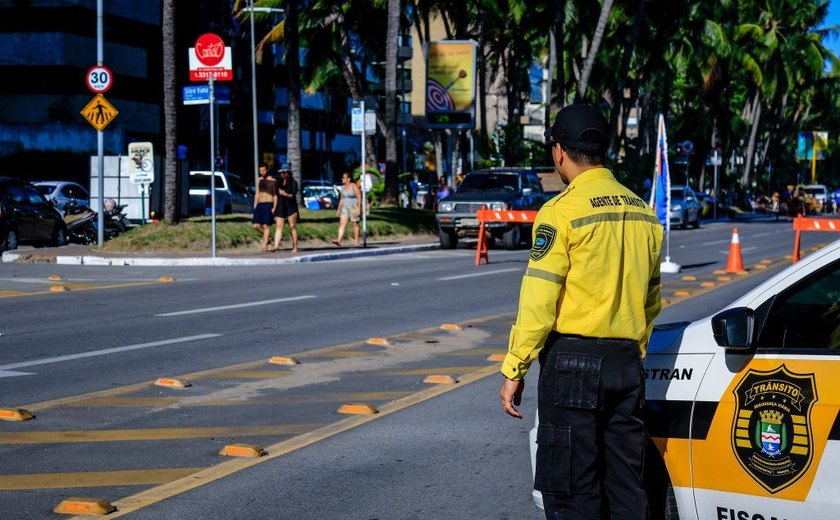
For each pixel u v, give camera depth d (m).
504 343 11.75
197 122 60.38
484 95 52.78
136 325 12.96
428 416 7.96
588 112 4.14
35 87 52.47
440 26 84.06
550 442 4.01
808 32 83.19
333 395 8.81
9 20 52.69
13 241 25.64
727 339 4.02
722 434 4.10
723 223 55.88
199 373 9.77
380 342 11.68
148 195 35.00
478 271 21.45
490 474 6.37
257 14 49.00
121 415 8.00
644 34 55.28
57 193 32.47
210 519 5.46
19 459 6.69
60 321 13.27
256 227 26.67
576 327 3.99
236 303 15.41
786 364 3.99
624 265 4.00
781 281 4.13
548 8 52.22
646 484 4.36
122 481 6.18
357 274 20.62
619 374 3.96
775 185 108.00
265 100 69.00
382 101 72.12
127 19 54.53
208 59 23.11
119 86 55.03
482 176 31.44
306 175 73.88
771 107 89.75
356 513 5.59
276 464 6.57
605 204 4.01
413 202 51.78
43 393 8.80
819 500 3.82
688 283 18.64
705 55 61.59
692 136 76.19
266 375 9.73
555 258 3.94
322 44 50.03
